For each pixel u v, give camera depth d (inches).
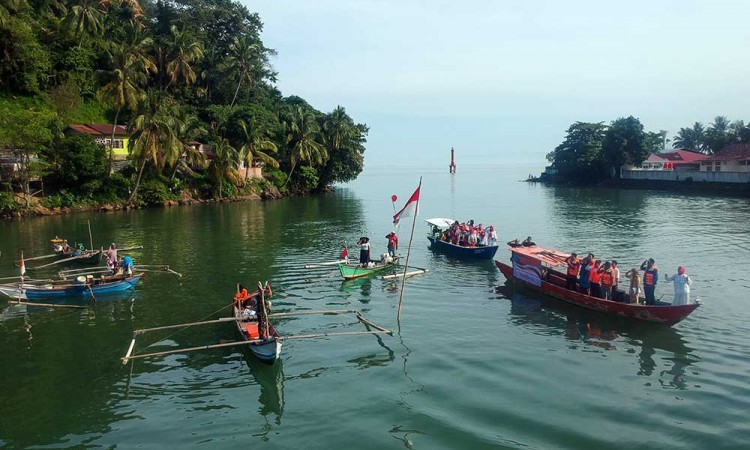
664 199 3144.7
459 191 4375.0
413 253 1480.1
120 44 3253.0
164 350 743.1
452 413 562.3
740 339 759.7
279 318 881.5
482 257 1382.9
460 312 909.2
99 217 2310.5
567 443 502.6
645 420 542.3
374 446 502.0
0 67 2805.1
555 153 4822.8
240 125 3213.6
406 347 749.3
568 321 853.8
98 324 860.0
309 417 557.6
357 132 4062.5
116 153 2955.2
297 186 3843.5
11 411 574.9
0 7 2628.0
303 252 1498.5
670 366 673.0
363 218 2358.5
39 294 979.9
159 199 2787.9
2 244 1608.0
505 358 706.2
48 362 705.0
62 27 3078.2
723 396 590.2
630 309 841.5
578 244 1585.9
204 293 1047.0
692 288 1038.4
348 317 887.7
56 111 2903.5
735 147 4138.8
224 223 2144.4
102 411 573.6
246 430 533.3
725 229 1841.8
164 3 3624.5
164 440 516.4
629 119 4212.6
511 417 552.4
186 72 3243.1
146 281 1147.9
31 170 2293.3
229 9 3873.0
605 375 649.6
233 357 717.3
